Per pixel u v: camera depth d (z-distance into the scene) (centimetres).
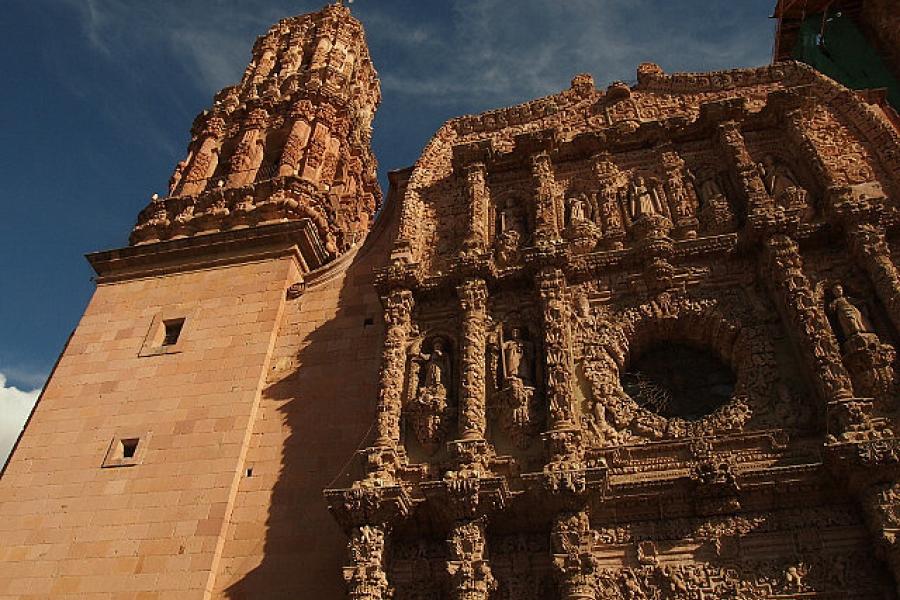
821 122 2270
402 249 2206
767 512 1550
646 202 2200
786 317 1800
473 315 1973
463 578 1499
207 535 1819
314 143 3114
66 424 2166
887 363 1634
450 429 1809
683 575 1501
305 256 2573
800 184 2134
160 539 1838
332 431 1989
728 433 1678
